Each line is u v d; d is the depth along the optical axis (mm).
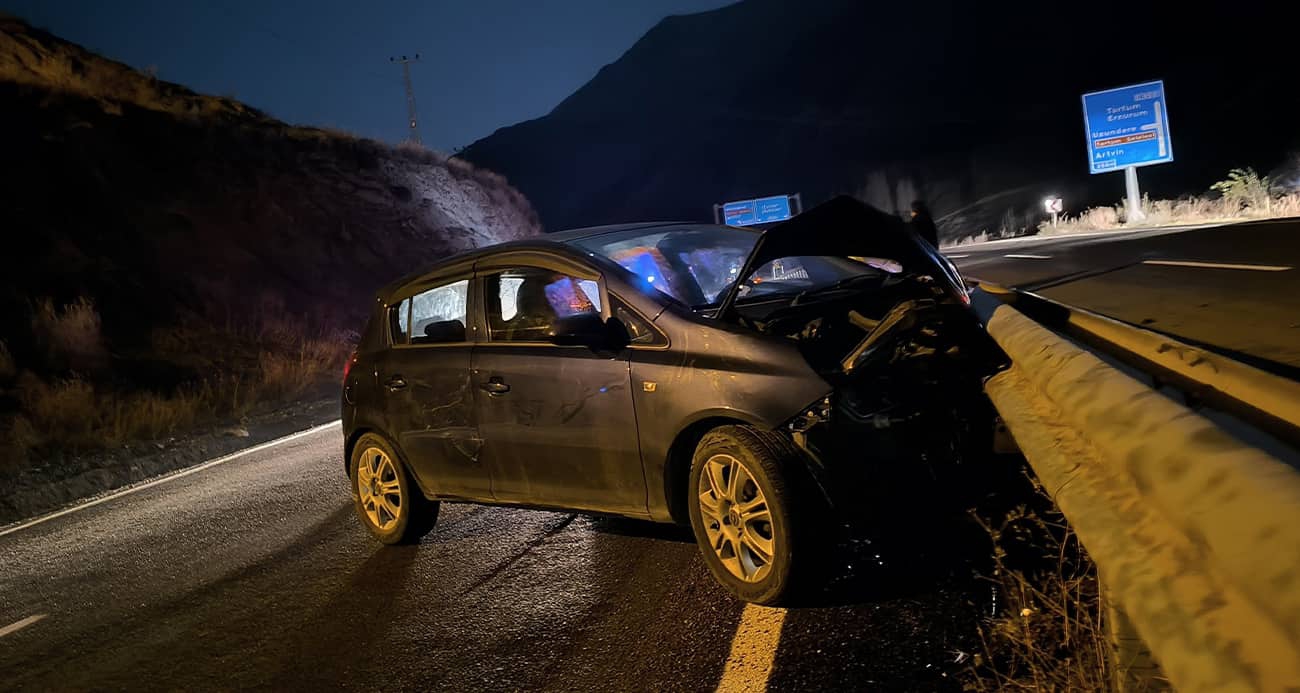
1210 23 72250
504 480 5750
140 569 7230
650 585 5039
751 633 4152
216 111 30609
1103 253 18984
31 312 18172
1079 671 2773
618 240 5949
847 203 4809
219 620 5766
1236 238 16469
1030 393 3725
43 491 10984
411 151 37031
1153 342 3740
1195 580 1472
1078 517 2156
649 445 4871
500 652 4566
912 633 3791
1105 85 76625
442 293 6344
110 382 17422
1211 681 1210
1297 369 6043
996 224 55281
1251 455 1411
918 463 4238
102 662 5414
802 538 4215
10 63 26125
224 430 14047
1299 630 1025
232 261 24312
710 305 5496
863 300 5352
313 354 21344
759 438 4355
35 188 21906
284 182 28984
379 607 5508
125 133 25922
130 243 22359
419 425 6223
